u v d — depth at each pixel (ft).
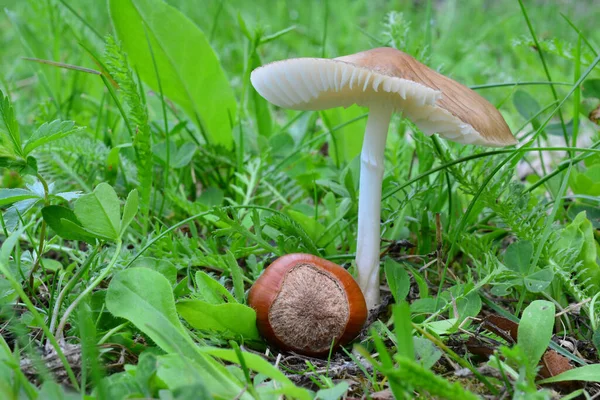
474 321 0.54
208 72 0.74
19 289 0.44
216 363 0.45
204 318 0.49
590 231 0.56
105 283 0.57
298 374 0.48
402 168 0.74
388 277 0.55
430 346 0.46
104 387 0.41
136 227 0.65
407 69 0.51
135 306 0.46
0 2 0.85
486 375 0.47
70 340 0.49
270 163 0.74
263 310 0.51
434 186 0.62
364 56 0.51
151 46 0.73
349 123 0.74
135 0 0.70
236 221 0.56
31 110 0.88
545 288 0.56
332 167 0.76
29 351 0.47
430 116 0.53
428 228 0.62
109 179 0.69
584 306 0.54
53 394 0.40
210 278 0.51
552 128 0.73
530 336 0.47
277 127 0.87
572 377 0.46
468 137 0.52
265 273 0.52
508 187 0.60
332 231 0.63
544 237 0.53
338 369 0.49
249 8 1.53
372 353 0.51
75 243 0.62
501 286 0.54
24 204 0.52
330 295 0.51
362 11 1.62
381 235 0.60
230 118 0.76
